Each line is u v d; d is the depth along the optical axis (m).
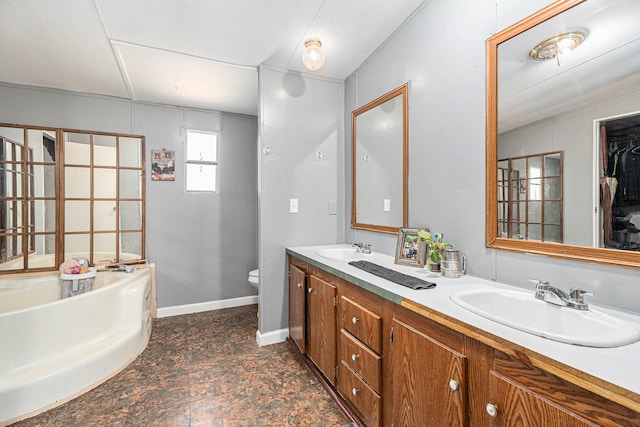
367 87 2.35
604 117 1.01
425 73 1.76
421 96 1.80
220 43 2.10
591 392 0.64
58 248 2.80
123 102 3.06
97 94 2.96
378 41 2.12
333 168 2.71
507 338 0.82
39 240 2.75
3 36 1.95
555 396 0.71
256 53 2.25
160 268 3.22
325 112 2.67
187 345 2.54
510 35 1.29
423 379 1.10
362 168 2.45
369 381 1.42
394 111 2.04
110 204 3.01
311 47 1.97
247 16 1.81
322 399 1.81
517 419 0.78
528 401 0.76
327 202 2.70
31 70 2.44
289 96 2.54
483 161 1.42
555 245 1.15
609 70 0.99
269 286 2.53
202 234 3.40
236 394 1.86
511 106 1.29
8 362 1.77
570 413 0.67
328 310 1.85
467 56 1.49
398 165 2.01
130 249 3.10
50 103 2.79
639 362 0.69
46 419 1.65
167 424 1.61
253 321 3.08
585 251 1.06
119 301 2.40
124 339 2.20
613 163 0.99
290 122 2.54
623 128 0.96
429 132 1.75
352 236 2.63
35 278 2.56
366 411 1.45
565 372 0.68
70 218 2.86
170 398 1.82
